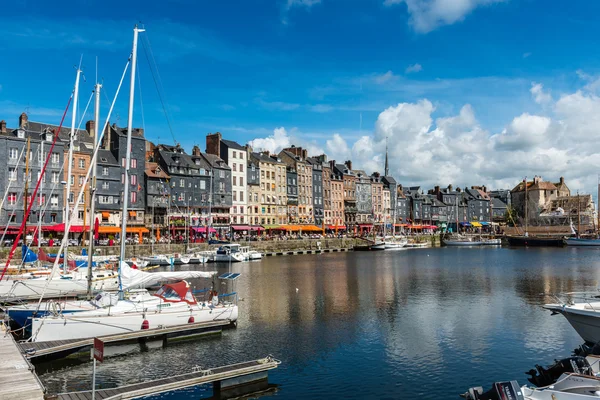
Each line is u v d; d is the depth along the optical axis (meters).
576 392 14.60
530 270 57.22
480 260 73.69
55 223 67.81
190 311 25.08
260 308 32.53
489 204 180.00
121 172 80.50
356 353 22.50
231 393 17.94
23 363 17.56
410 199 156.00
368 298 36.53
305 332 26.12
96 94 29.39
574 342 23.91
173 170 88.88
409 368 20.48
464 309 32.16
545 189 151.50
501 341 24.25
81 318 22.48
